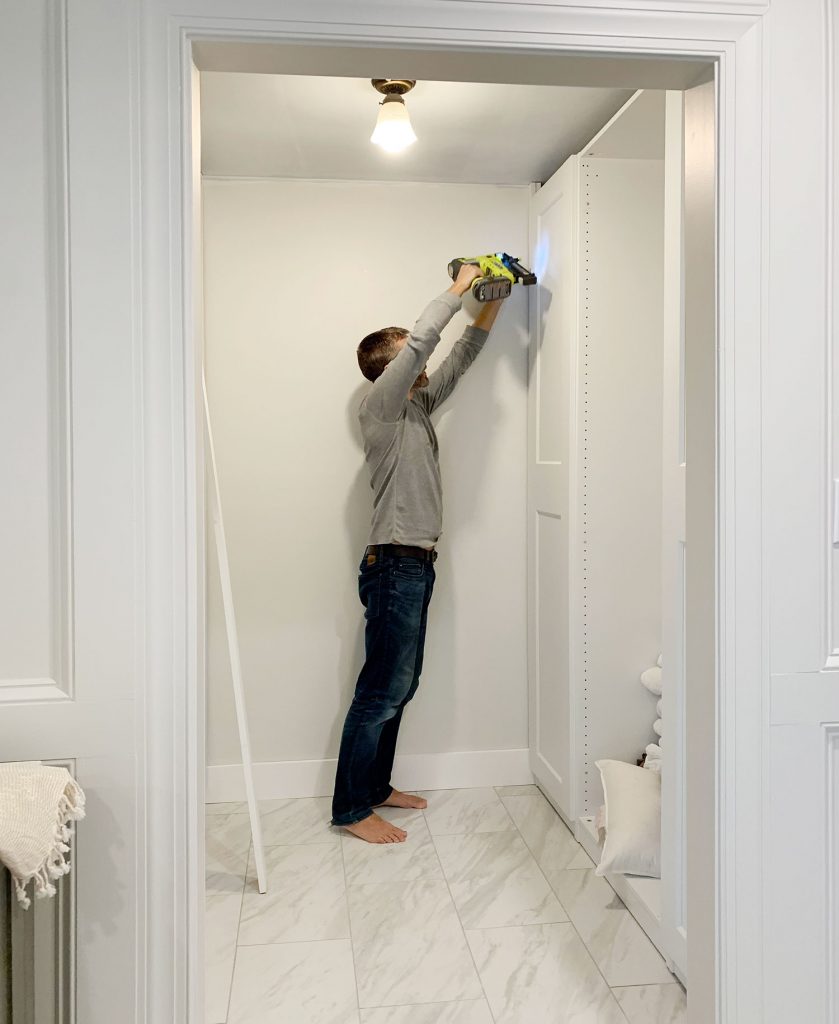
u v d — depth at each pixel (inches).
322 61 53.4
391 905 95.9
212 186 121.3
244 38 50.2
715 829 55.7
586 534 109.3
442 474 127.3
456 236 125.3
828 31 54.9
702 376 56.9
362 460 125.2
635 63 54.6
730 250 54.4
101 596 49.5
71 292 48.7
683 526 77.6
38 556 49.4
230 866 105.7
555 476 114.9
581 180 107.1
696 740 58.6
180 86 49.5
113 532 49.5
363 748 113.4
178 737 50.7
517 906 95.3
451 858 107.2
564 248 110.7
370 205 124.0
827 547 56.0
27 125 48.5
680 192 77.3
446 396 121.7
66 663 49.5
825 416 55.7
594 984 80.6
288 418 124.1
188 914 51.1
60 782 43.6
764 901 55.9
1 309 48.6
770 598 55.4
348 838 113.3
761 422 55.0
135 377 49.3
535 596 126.0
